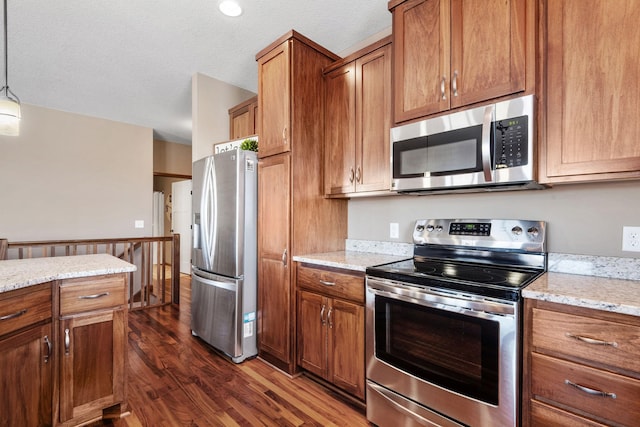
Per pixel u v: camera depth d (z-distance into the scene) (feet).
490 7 4.92
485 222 5.99
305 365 7.02
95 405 5.50
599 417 3.52
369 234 8.15
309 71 7.63
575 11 4.27
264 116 8.01
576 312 3.68
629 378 3.35
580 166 4.23
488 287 4.25
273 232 7.71
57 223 14.43
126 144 16.38
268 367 7.75
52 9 7.46
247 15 7.79
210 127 11.34
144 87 12.06
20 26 8.12
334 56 8.18
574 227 5.22
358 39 8.87
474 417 4.38
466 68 5.15
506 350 4.09
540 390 3.92
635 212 4.72
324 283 6.58
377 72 6.75
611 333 3.46
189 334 9.94
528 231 5.49
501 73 4.80
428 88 5.60
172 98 13.15
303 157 7.49
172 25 8.17
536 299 3.94
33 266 5.80
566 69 4.33
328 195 7.79
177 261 13.42
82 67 10.43
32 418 4.76
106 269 5.62
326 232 8.05
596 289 4.04
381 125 6.66
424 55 5.66
